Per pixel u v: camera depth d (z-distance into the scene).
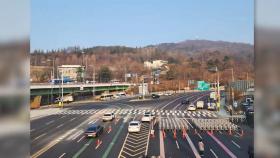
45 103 111.12
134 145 40.44
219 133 49.47
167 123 59.72
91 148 38.75
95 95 150.25
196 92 170.75
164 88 177.62
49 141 43.84
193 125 57.47
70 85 117.56
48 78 155.75
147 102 112.69
